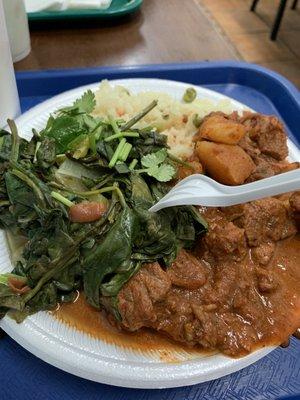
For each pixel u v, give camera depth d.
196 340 0.19
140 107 0.28
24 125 0.27
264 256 0.21
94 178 0.23
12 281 0.20
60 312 0.20
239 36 0.57
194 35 0.40
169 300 0.19
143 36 0.40
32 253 0.20
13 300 0.19
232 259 0.21
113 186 0.22
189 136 0.28
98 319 0.20
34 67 0.35
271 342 0.19
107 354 0.19
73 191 0.22
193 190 0.20
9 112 0.28
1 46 0.25
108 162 0.23
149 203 0.21
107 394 0.19
